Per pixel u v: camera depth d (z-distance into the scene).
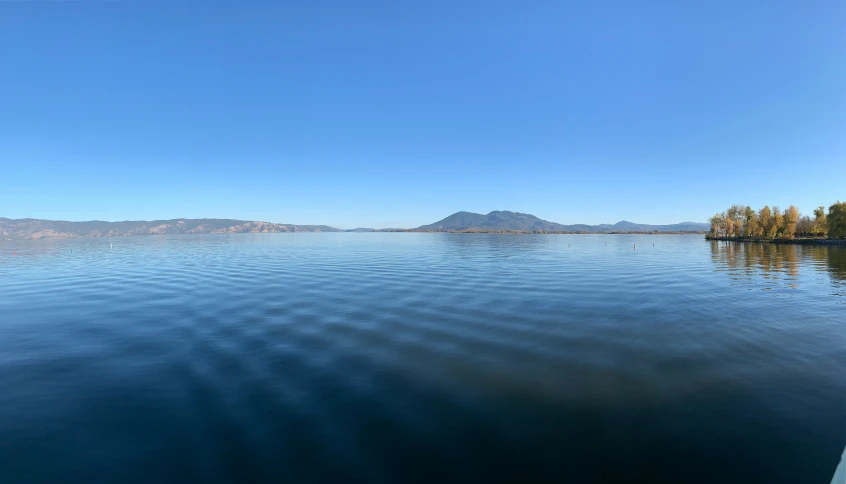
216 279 33.47
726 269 41.69
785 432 8.74
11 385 11.38
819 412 9.62
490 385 11.24
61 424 9.21
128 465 7.69
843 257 58.91
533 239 158.75
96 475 7.41
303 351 14.20
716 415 9.52
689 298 24.33
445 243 114.31
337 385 11.26
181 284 30.67
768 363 12.96
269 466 7.62
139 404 10.17
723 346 14.76
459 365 12.78
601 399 10.38
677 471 7.45
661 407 9.93
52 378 11.86
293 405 10.05
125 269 42.28
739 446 8.23
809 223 123.81
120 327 17.66
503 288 28.19
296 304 22.55
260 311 20.73
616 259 54.66
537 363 12.97
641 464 7.66
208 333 16.59
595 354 13.85
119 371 12.39
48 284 31.48
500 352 14.08
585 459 7.83
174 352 14.20
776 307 21.70
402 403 10.15
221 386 11.23
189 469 7.55
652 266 44.66
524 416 9.48
